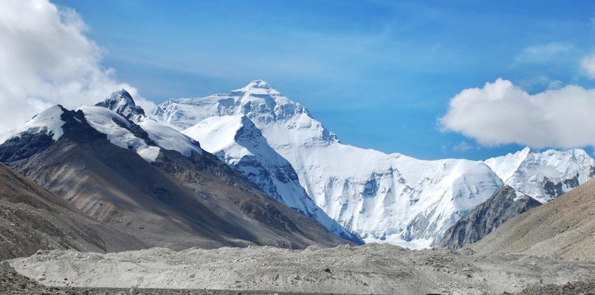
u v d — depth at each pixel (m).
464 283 127.94
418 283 123.75
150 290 110.00
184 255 142.38
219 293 106.19
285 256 137.38
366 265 127.69
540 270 133.50
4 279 91.38
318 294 111.38
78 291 97.94
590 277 130.62
